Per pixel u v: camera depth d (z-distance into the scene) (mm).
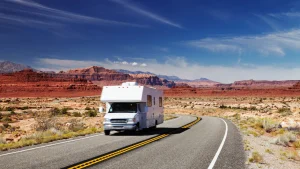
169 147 13734
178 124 29625
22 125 31344
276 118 37469
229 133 20500
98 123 32062
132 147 13711
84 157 11094
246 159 10938
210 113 66562
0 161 10352
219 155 11617
